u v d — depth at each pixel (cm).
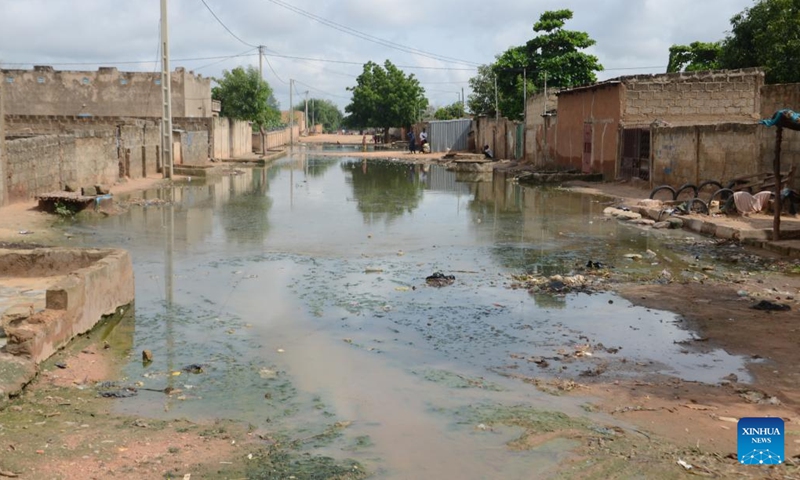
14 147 1777
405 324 800
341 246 1297
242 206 1941
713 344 729
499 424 524
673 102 2658
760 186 1734
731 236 1384
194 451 471
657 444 488
